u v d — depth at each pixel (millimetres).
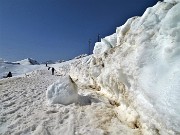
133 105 4836
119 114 5715
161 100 3422
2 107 7188
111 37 10062
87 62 13906
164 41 3977
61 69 39094
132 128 4824
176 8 3844
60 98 7195
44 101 7715
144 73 4074
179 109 3027
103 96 7805
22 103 7680
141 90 4180
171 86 3307
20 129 5258
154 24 4484
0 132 5105
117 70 5285
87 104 7004
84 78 12984
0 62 94750
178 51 3559
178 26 3629
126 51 5207
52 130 5184
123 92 5633
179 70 3314
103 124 5297
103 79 7414
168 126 3236
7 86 12367
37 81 15961
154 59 4023
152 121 3783
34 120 5793
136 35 4965
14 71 81812
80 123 5461
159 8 4828
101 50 10414
